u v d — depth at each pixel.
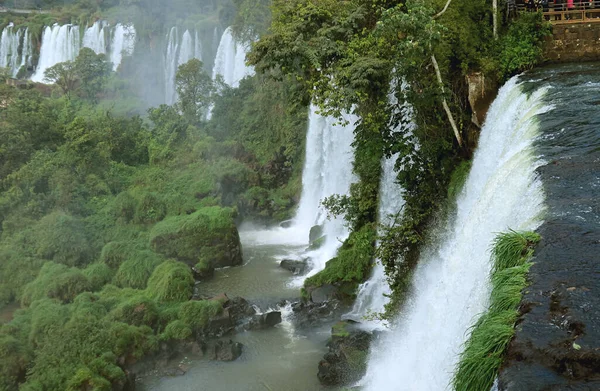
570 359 6.80
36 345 20.56
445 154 21.03
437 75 19.92
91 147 38.06
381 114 19.73
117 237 31.50
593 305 7.66
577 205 10.45
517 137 15.66
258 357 21.19
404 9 21.34
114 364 19.89
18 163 35.44
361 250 23.95
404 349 17.69
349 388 17.89
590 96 16.09
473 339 8.09
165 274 26.00
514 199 12.47
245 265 30.17
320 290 24.45
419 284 19.67
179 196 35.34
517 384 6.59
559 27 21.89
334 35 21.17
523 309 7.91
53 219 29.88
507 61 21.14
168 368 20.73
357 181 29.30
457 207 19.20
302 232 35.16
